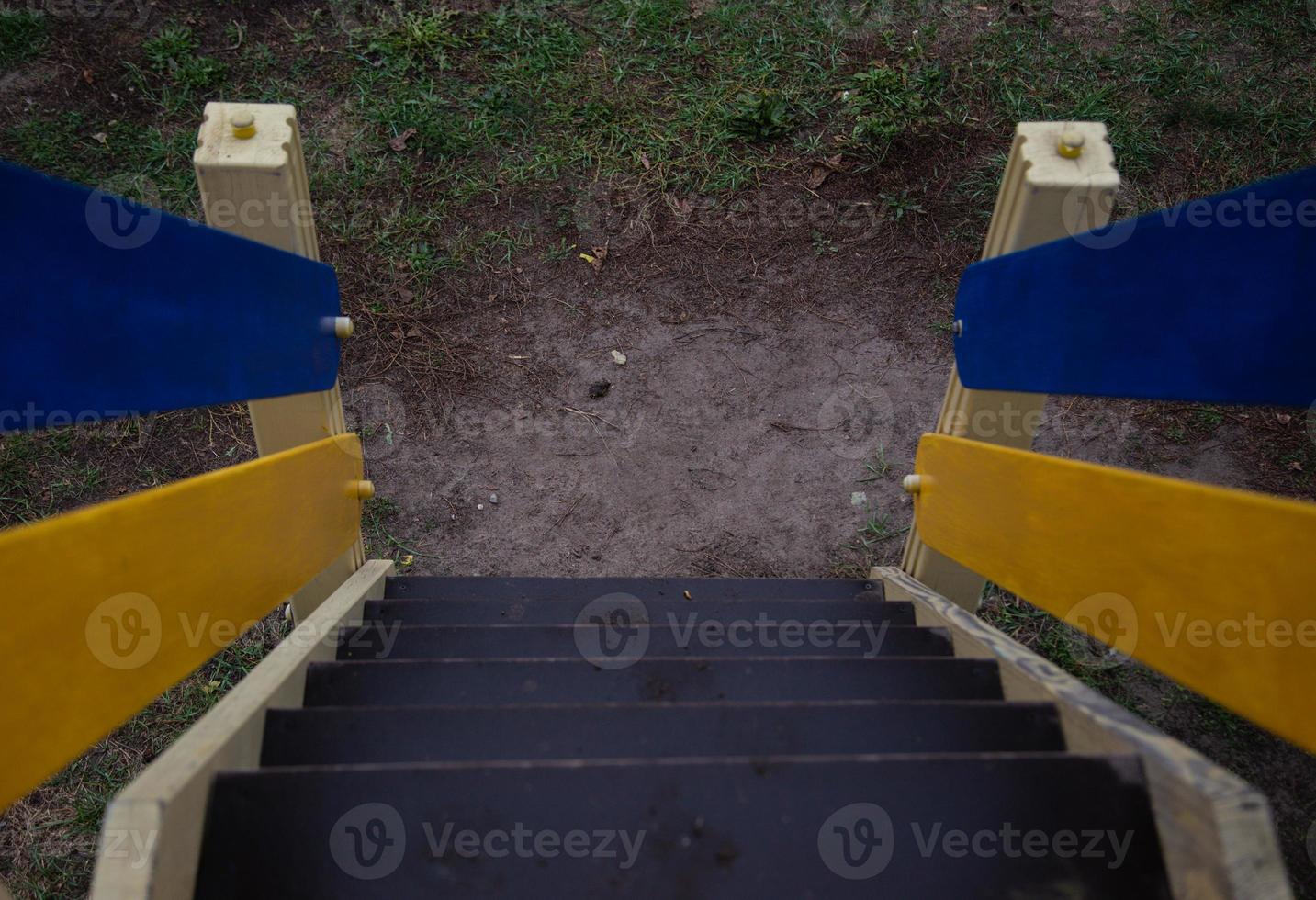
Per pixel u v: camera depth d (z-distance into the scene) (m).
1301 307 1.29
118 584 1.38
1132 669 3.38
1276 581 1.22
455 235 4.46
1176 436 4.00
